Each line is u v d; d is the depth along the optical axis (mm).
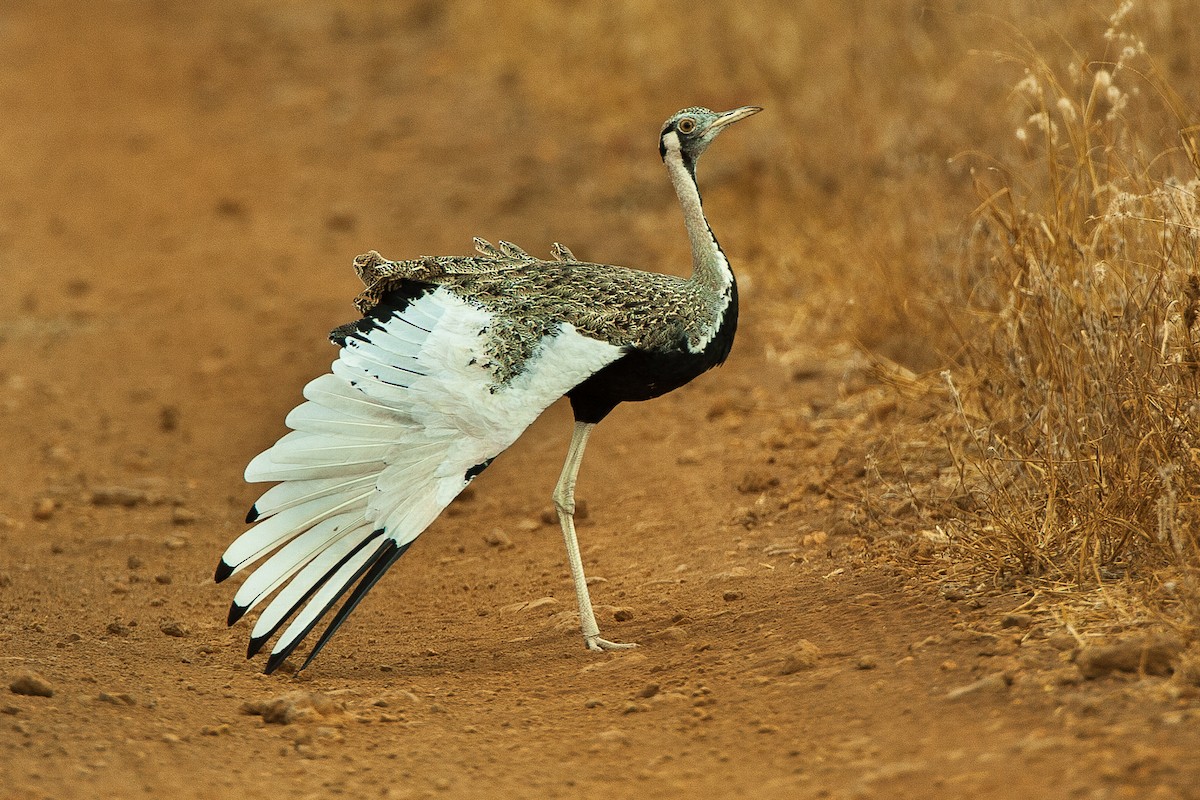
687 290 11289
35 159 31750
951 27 22531
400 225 26406
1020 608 10133
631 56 30969
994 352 13891
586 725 9594
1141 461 10891
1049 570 10656
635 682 10336
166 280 24922
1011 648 9492
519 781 8750
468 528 15102
